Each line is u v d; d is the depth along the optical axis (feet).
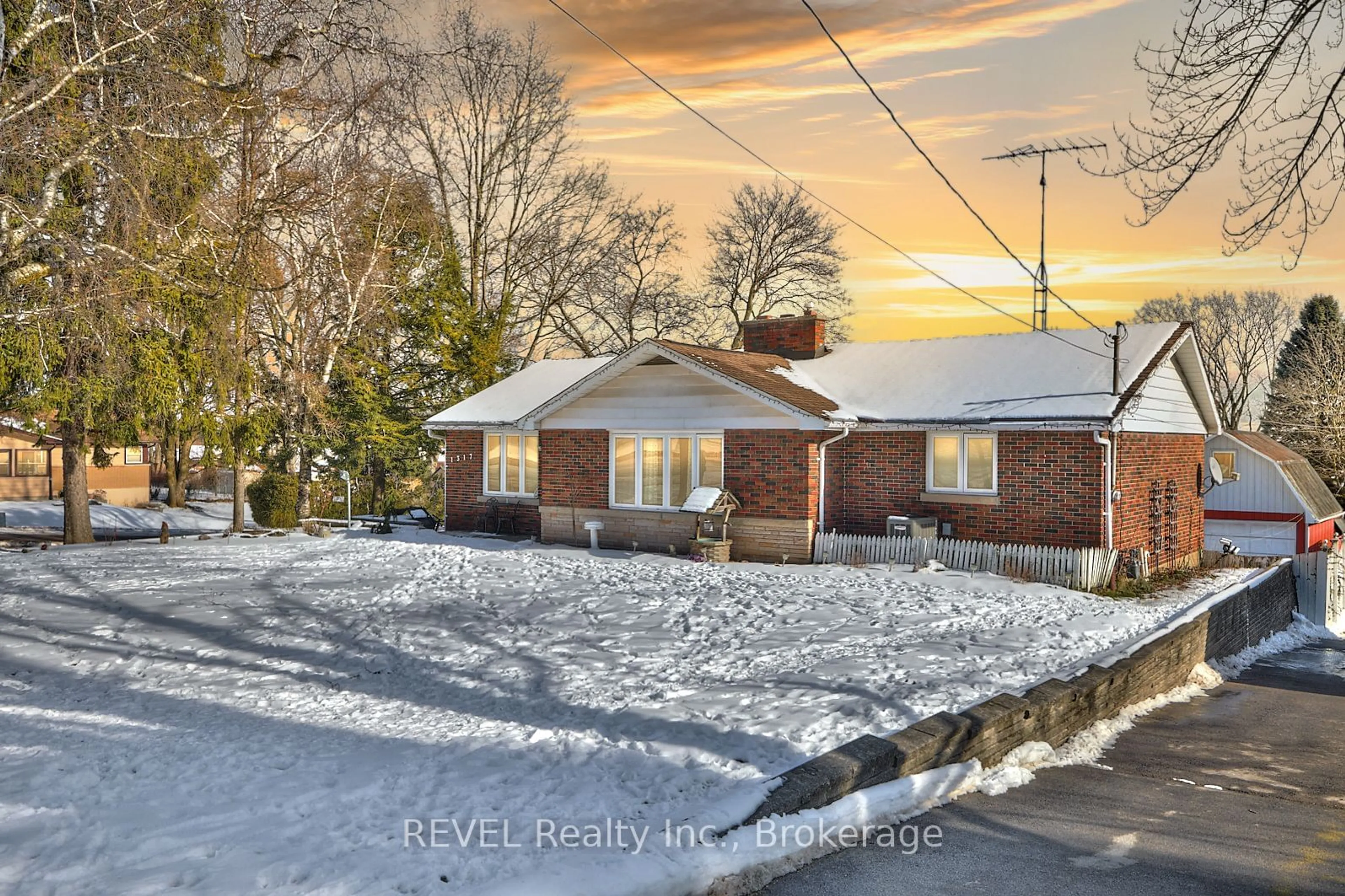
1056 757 30.76
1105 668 36.73
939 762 26.55
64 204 73.10
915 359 78.13
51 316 72.79
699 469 73.72
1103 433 60.95
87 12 62.85
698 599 53.06
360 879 18.02
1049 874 20.29
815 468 68.90
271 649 43.60
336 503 140.67
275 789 23.99
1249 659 58.18
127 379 84.28
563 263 149.59
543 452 83.20
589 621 47.83
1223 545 85.61
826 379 79.20
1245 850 21.89
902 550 65.05
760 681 34.68
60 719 32.40
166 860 19.22
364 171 103.71
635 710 31.09
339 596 57.31
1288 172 27.81
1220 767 30.25
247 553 80.53
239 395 98.17
